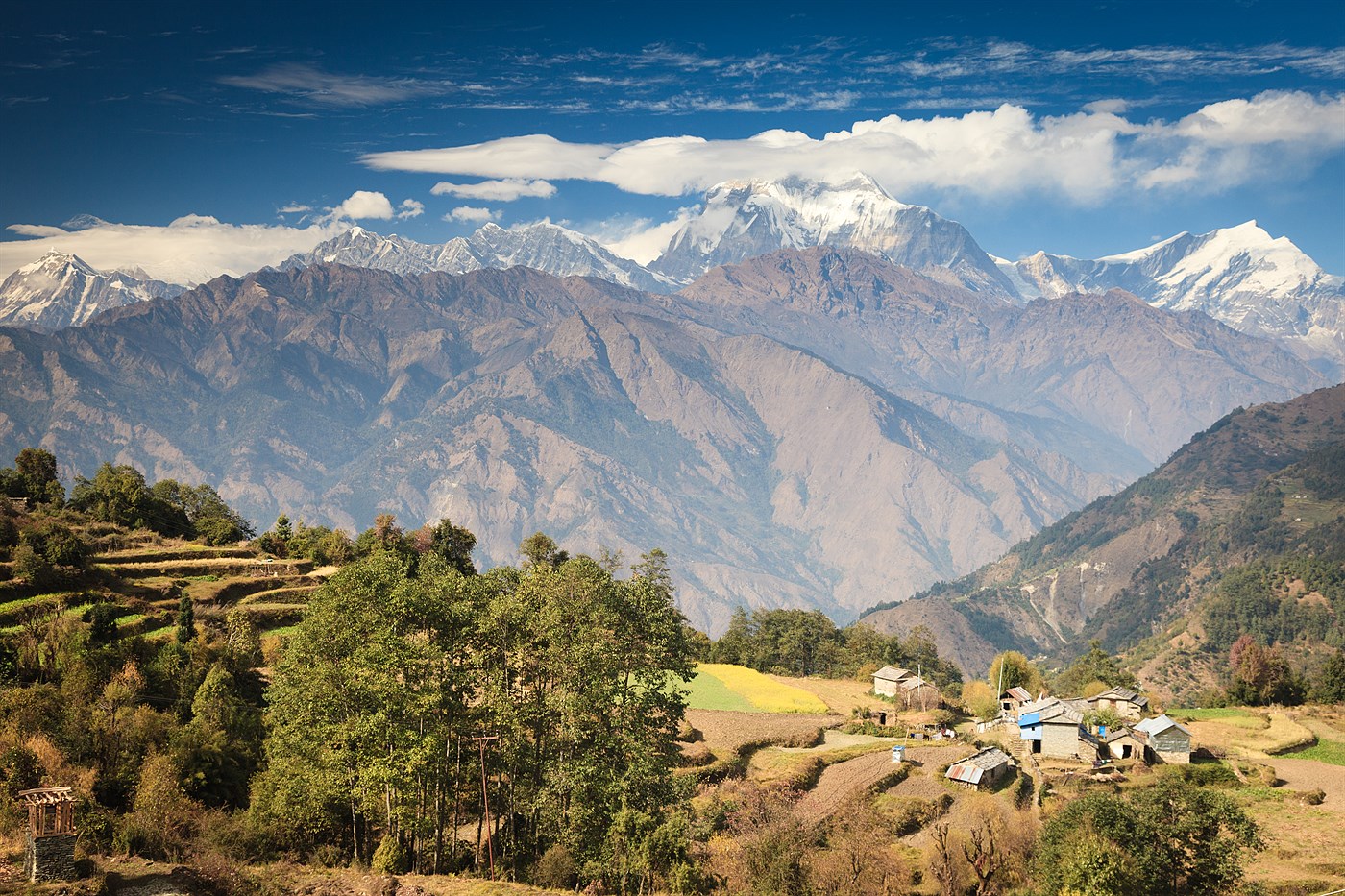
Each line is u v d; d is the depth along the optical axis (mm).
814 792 96062
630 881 65562
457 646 70188
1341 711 160750
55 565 119562
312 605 70188
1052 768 114250
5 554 120625
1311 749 132375
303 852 65562
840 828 83062
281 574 147000
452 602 70875
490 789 71938
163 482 192250
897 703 144375
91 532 152250
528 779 70438
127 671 85062
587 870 64500
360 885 58438
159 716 74750
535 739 72000
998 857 79812
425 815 65812
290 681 67250
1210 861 73188
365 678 64188
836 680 174000
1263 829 96125
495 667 72000
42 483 164125
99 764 67375
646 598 82000
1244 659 180625
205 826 63438
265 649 110312
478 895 58688
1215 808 76000
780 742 113438
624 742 70938
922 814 92125
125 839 57875
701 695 141750
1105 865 71062
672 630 81812
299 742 65812
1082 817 77625
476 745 70312
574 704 68938
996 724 139875
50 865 50219
